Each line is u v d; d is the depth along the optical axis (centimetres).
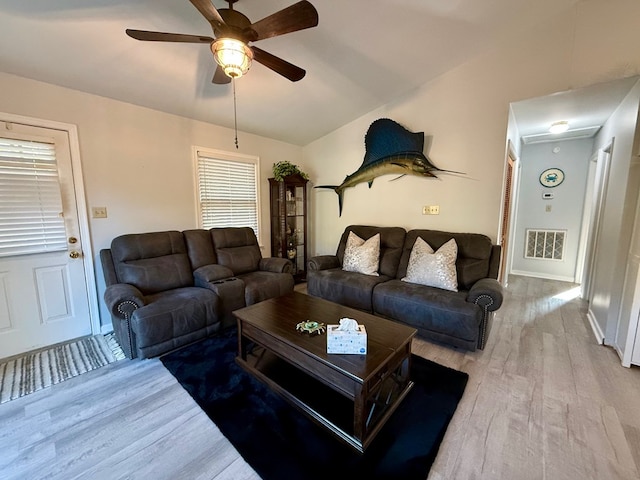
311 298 245
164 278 277
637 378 197
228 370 211
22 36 189
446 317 235
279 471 131
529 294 387
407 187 354
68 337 261
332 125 408
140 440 149
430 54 273
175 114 320
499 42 269
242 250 357
